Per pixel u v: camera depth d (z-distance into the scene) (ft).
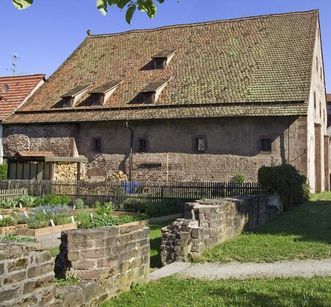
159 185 83.76
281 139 84.48
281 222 51.83
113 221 54.85
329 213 57.47
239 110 86.43
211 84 94.73
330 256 33.73
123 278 24.95
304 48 95.50
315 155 95.55
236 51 101.76
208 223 38.06
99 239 23.39
